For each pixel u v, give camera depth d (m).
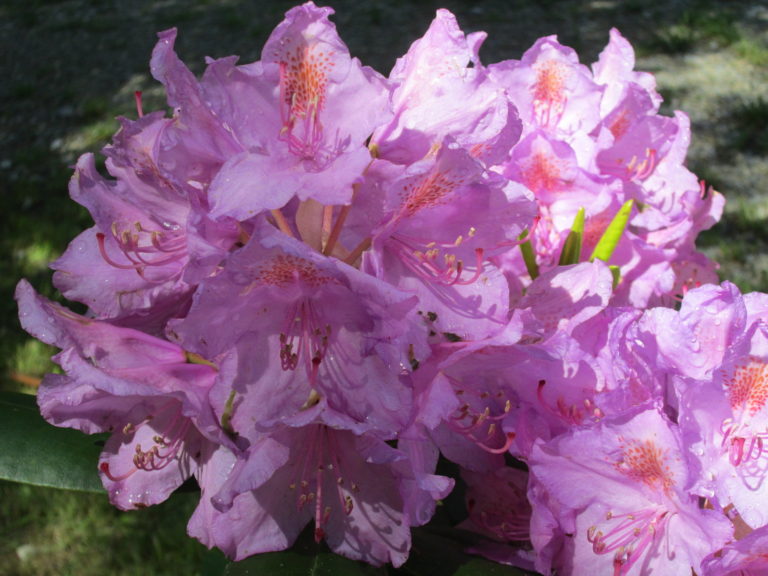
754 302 0.30
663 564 0.30
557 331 0.32
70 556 0.92
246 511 0.31
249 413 0.29
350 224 0.30
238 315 0.29
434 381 0.30
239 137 0.29
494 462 0.33
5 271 1.29
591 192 0.38
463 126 0.31
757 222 1.35
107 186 0.33
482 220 0.32
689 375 0.30
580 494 0.30
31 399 0.38
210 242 0.29
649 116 0.40
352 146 0.30
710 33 1.90
